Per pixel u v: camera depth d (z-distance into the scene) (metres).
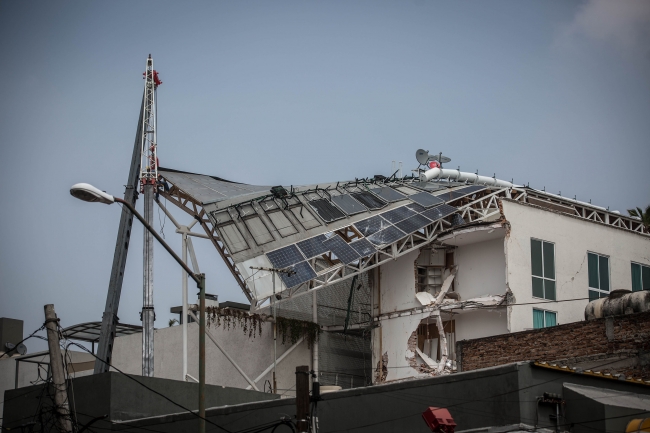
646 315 34.56
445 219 50.78
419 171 58.03
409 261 49.72
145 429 33.34
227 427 32.03
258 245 46.31
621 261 51.62
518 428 25.19
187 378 45.47
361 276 55.25
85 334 56.12
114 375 34.12
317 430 28.16
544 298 47.38
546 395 26.02
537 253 48.00
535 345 37.44
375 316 50.69
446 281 49.06
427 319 48.38
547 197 53.75
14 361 54.44
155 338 54.38
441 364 46.75
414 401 27.94
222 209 48.12
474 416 26.47
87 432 33.78
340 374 53.00
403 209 50.59
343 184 54.62
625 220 56.47
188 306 47.28
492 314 47.44
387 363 49.16
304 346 52.09
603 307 39.03
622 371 34.66
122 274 49.41
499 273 47.81
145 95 50.31
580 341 36.16
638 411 25.34
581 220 50.75
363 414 28.89
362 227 48.88
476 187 53.53
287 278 44.47
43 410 35.03
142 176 48.94
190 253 47.41
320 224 48.69
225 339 51.47
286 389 49.44
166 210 48.41
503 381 26.12
